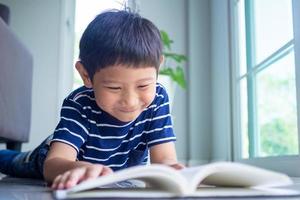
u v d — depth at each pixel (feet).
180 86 7.43
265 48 5.51
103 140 2.76
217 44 7.54
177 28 8.11
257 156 5.73
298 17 4.33
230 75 6.75
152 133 2.90
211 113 7.84
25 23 7.81
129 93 2.17
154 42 2.23
